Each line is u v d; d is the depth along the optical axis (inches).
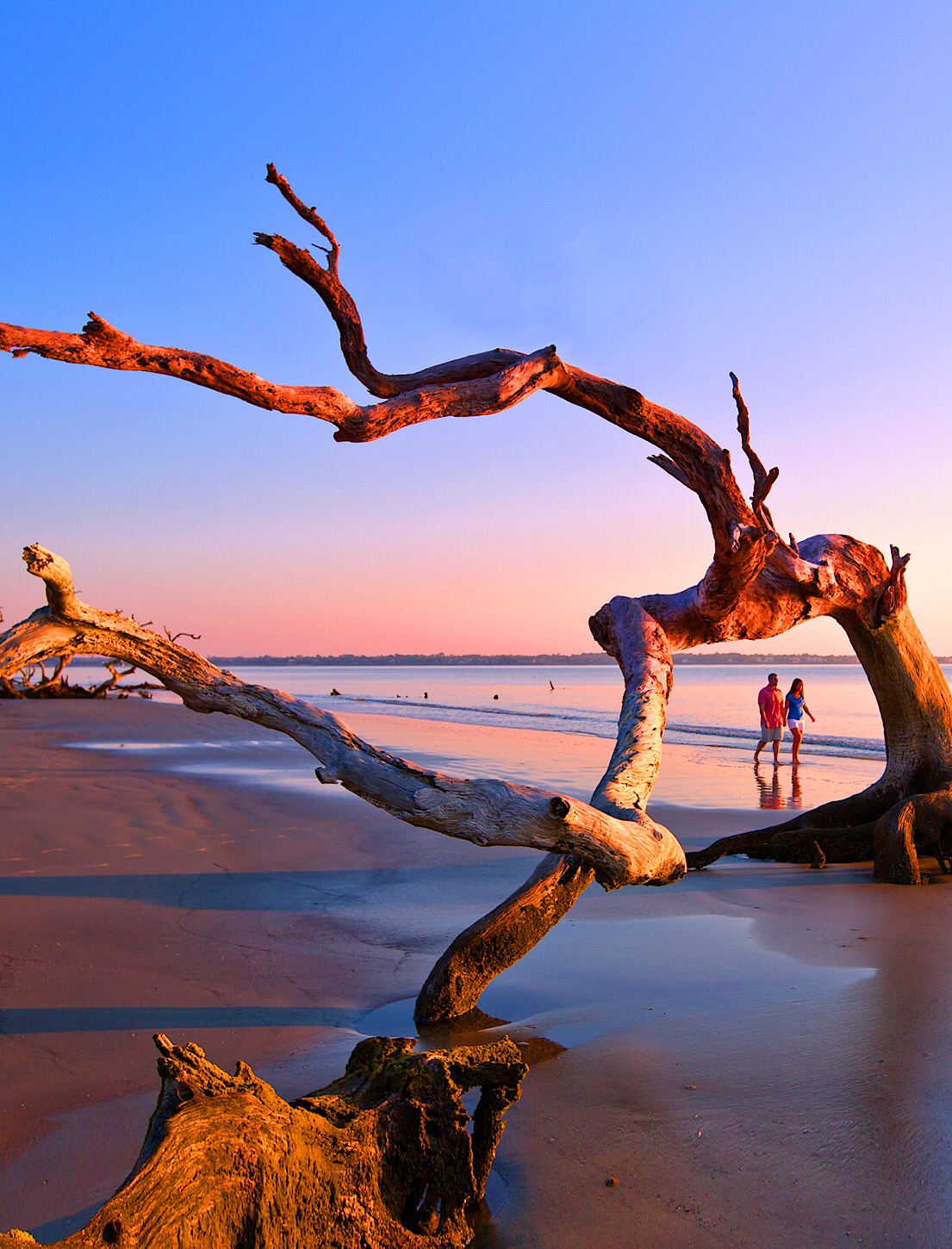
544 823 149.6
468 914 258.1
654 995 191.8
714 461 252.2
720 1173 118.5
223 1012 179.0
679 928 248.4
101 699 1437.0
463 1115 102.0
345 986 197.0
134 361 149.5
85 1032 165.9
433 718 1408.7
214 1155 78.4
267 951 220.1
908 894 285.1
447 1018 177.2
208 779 531.8
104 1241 67.8
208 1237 75.9
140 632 132.4
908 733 333.1
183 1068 88.9
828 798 522.3
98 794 454.3
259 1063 153.9
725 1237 104.9
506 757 760.3
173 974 200.1
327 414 180.9
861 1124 130.6
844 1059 154.0
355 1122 97.0
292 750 719.7
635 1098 140.6
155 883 282.5
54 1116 132.8
